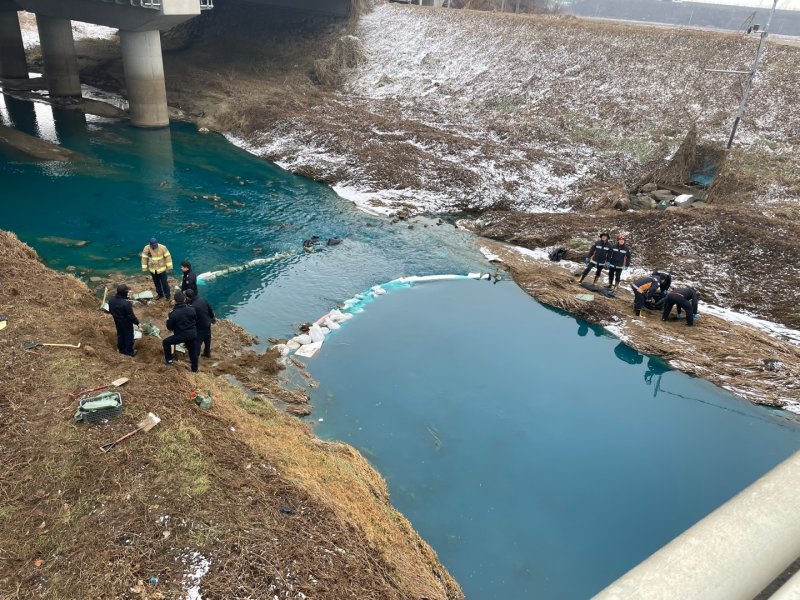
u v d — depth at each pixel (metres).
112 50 47.50
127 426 8.59
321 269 17.95
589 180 25.34
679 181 25.22
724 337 14.88
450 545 8.95
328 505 7.91
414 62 39.84
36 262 13.94
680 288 15.38
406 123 31.23
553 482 10.30
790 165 23.12
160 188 23.73
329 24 46.06
